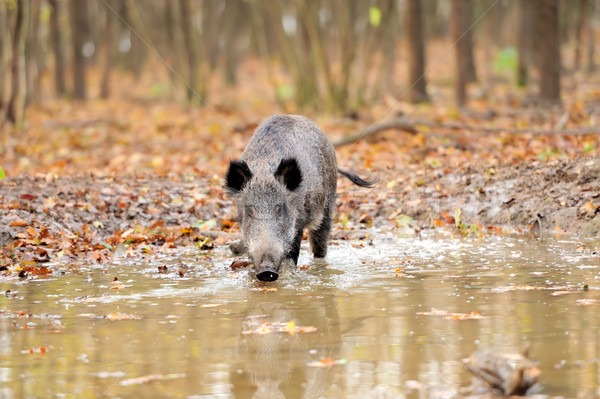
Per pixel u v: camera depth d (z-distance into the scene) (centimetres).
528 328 684
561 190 1388
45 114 3694
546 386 536
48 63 6438
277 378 575
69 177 1723
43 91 5466
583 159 1484
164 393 546
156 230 1344
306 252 1216
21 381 575
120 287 929
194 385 562
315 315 770
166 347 661
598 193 1325
